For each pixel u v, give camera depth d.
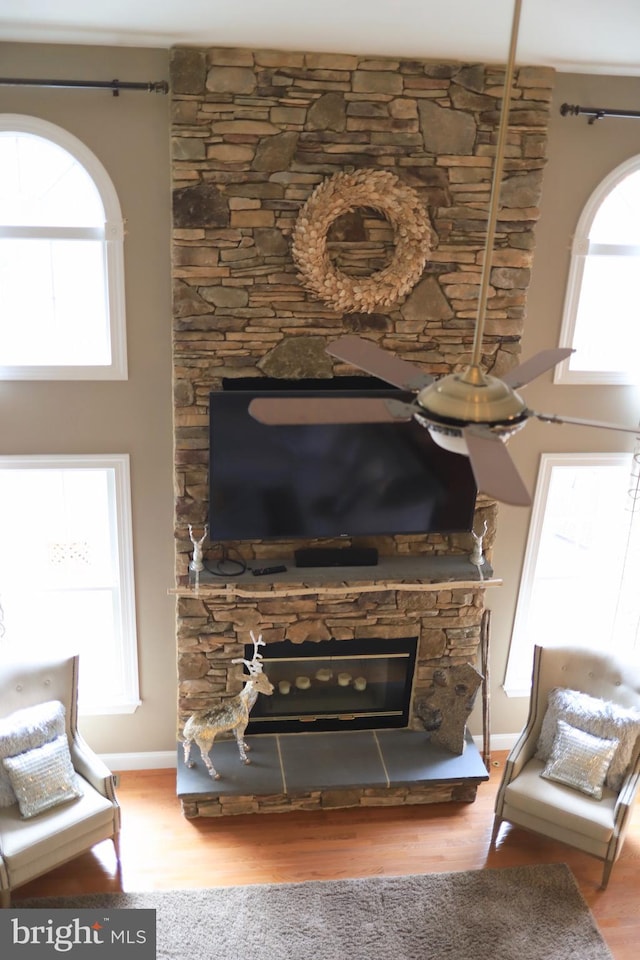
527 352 4.61
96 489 4.68
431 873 4.40
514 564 5.01
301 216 3.96
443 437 2.30
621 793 4.32
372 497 4.36
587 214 4.37
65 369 4.26
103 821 4.16
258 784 4.61
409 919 4.12
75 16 3.43
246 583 4.39
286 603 4.68
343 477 4.29
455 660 4.97
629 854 4.62
